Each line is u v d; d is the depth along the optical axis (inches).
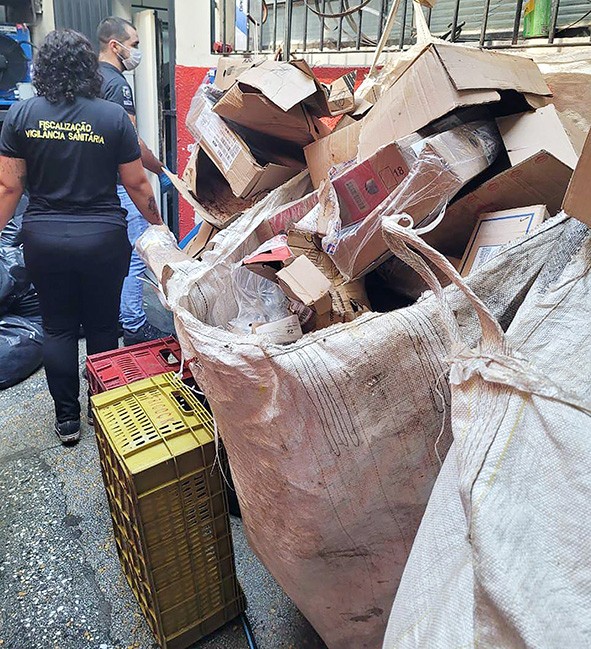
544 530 21.0
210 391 37.2
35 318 111.6
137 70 138.5
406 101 42.7
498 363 24.5
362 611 41.1
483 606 19.9
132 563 53.5
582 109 48.9
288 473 34.7
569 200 29.0
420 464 35.2
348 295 44.1
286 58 85.7
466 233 44.2
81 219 74.7
